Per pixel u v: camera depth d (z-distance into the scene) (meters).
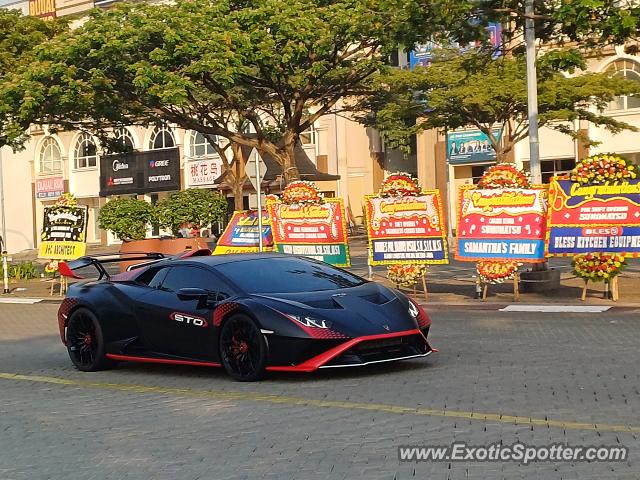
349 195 56.53
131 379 10.93
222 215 28.05
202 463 6.75
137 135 60.59
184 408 8.90
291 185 21.11
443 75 34.09
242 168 40.88
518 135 38.97
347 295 10.23
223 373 10.90
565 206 17.38
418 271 19.39
